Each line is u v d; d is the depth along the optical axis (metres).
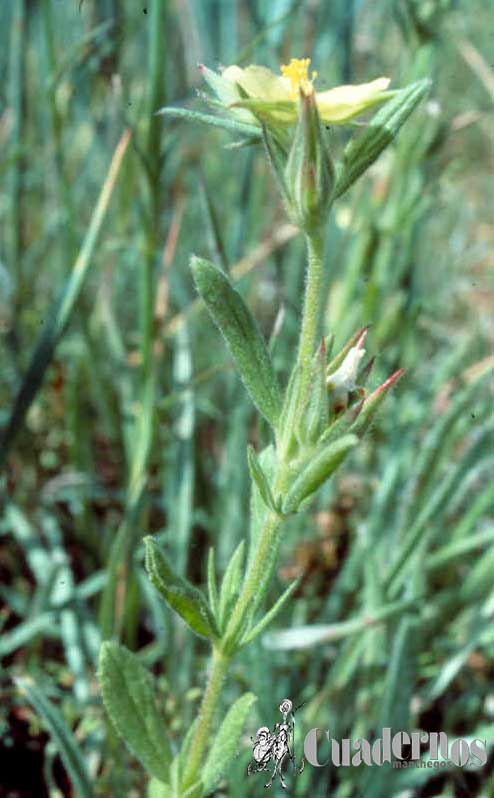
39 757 0.20
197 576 0.24
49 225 0.28
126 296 0.29
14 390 0.25
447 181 0.28
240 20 0.32
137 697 0.16
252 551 0.15
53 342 0.19
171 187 0.30
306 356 0.13
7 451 0.20
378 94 0.13
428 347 0.31
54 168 0.28
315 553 0.24
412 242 0.23
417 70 0.22
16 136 0.25
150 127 0.20
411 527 0.22
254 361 0.14
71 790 0.19
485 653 0.22
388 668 0.20
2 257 0.28
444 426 0.21
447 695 0.22
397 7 0.22
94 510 0.26
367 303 0.23
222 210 0.31
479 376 0.21
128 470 0.24
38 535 0.25
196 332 0.28
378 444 0.26
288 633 0.19
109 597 0.19
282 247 0.29
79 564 0.24
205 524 0.23
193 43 0.29
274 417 0.14
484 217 0.38
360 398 0.13
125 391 0.24
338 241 0.28
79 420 0.24
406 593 0.20
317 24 0.28
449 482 0.20
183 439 0.22
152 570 0.14
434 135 0.22
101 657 0.15
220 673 0.15
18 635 0.21
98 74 0.24
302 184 0.13
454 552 0.21
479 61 0.27
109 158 0.26
